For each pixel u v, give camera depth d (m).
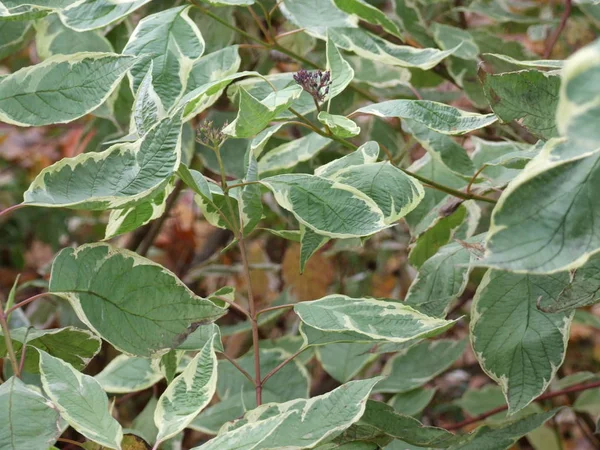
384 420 0.60
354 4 0.66
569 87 0.32
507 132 0.85
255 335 0.59
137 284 0.54
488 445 0.63
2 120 0.53
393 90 0.87
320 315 0.57
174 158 0.50
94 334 0.58
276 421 0.49
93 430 0.49
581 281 0.53
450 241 0.70
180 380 0.52
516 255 0.42
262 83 0.69
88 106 0.53
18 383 0.49
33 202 0.50
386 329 0.56
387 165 0.59
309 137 0.71
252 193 0.60
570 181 0.43
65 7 0.56
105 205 0.50
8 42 0.79
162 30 0.60
